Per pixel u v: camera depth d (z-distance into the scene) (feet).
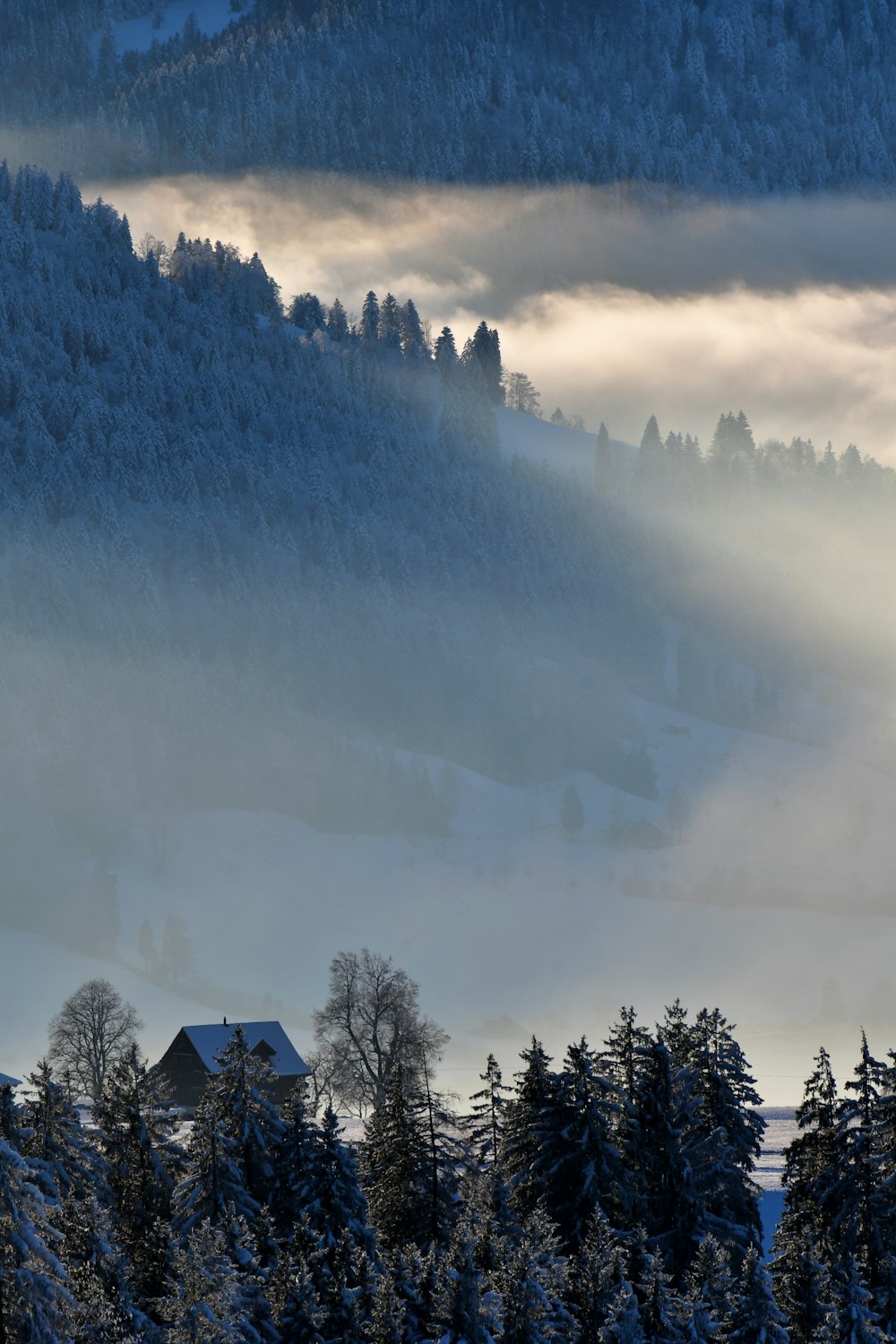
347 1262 377.09
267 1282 363.97
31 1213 311.27
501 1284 353.31
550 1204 415.85
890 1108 415.85
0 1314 299.17
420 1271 364.38
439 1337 338.13
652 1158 422.41
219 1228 382.42
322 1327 352.28
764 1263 370.94
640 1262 384.06
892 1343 360.69
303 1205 410.11
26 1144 391.86
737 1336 350.43
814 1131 430.61
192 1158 411.95
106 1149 419.54
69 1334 309.83
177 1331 323.37
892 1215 404.36
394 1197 427.33
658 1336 346.54
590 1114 421.18
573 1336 346.74
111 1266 361.51
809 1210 417.28
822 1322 364.38
